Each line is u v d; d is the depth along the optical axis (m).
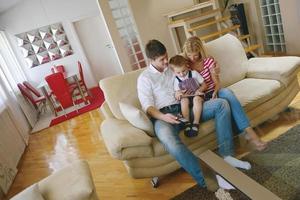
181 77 2.17
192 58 2.25
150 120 2.04
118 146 1.84
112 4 4.34
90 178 1.61
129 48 4.54
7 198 2.73
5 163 3.05
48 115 5.62
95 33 6.97
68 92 5.24
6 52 5.81
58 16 6.63
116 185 2.30
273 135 1.82
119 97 2.31
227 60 2.60
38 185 1.62
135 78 2.37
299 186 1.35
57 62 6.85
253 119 2.22
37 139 4.36
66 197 1.46
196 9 5.00
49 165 3.21
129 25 4.50
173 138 1.86
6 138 3.45
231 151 1.73
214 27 5.14
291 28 4.42
